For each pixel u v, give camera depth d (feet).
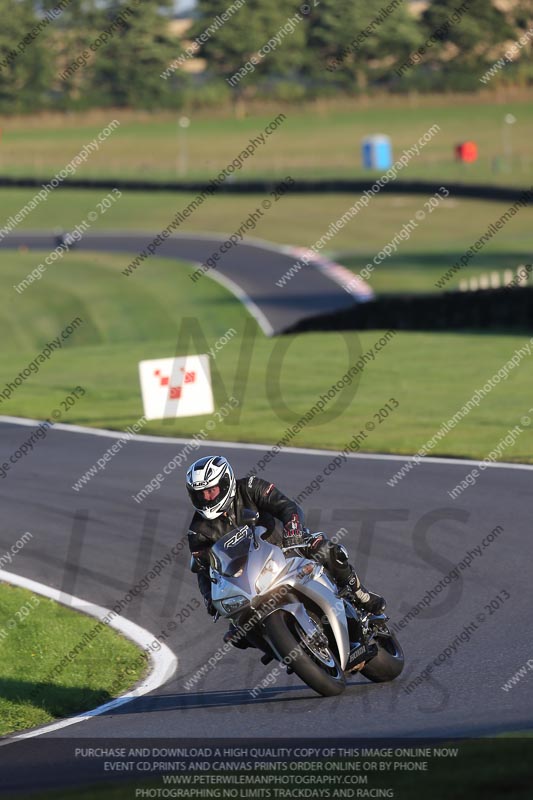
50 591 131.85
